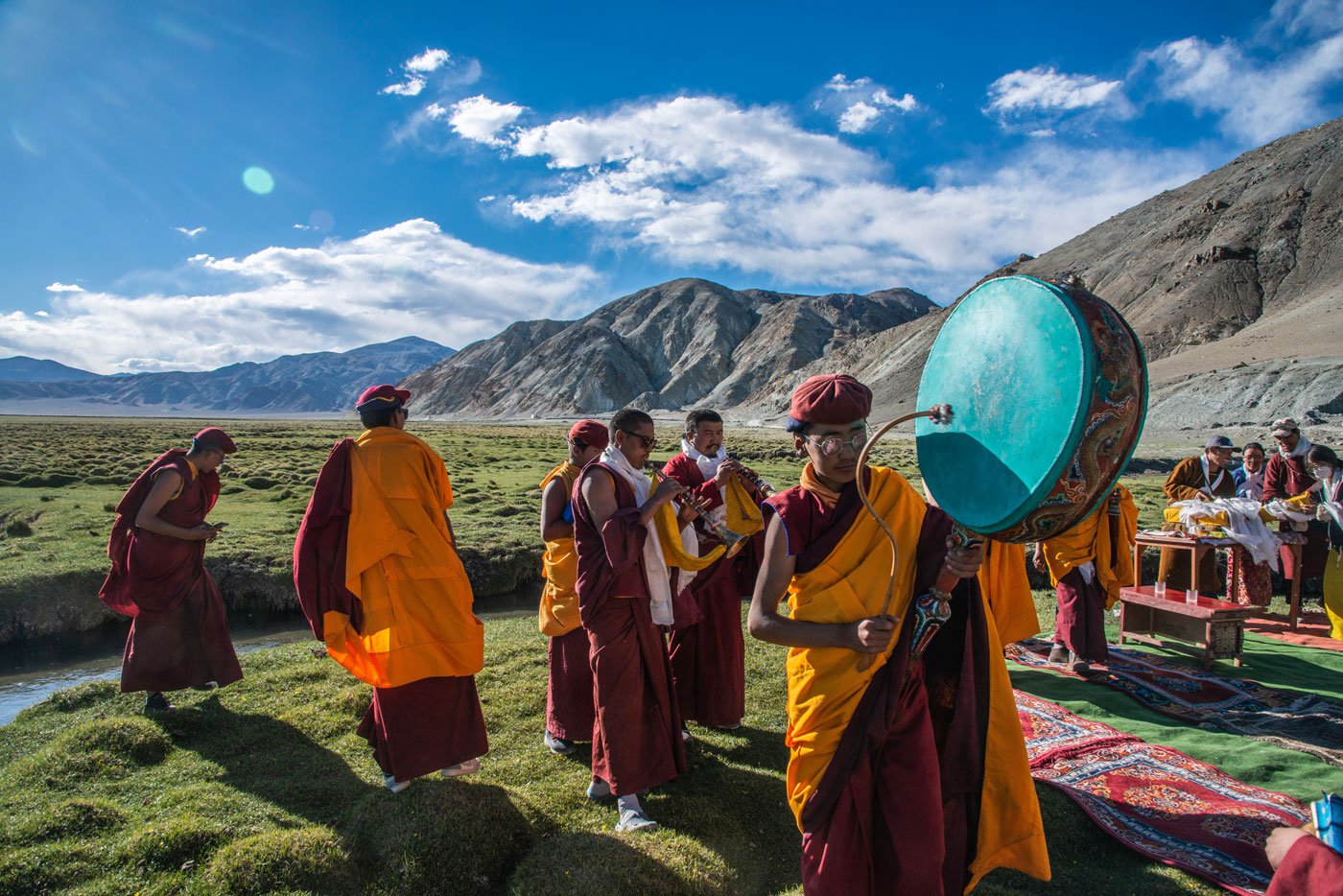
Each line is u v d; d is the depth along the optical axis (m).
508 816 4.20
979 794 2.85
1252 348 103.94
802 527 2.74
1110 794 4.43
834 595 2.66
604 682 4.29
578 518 4.38
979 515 2.31
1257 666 7.07
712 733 5.56
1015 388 2.25
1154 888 3.60
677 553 4.57
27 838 4.01
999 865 2.96
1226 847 3.86
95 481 25.92
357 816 4.21
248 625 11.97
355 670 4.43
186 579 6.00
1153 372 104.19
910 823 2.66
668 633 5.56
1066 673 6.82
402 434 4.61
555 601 5.12
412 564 4.34
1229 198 185.75
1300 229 157.62
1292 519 8.27
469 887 3.78
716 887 3.64
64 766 4.86
